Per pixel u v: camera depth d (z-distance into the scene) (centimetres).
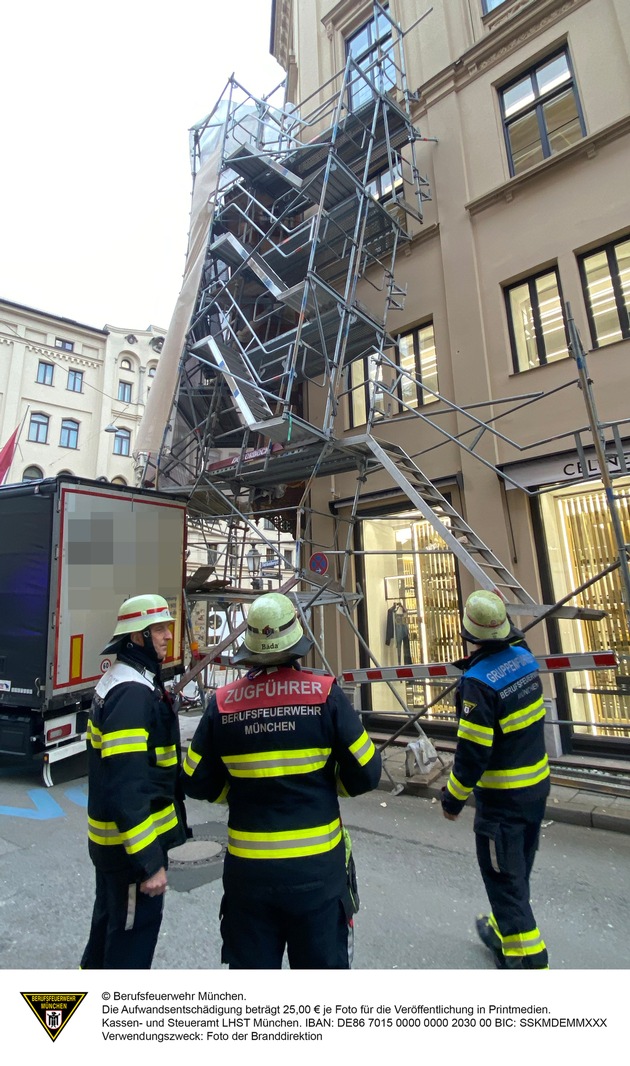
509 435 719
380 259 902
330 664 874
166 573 752
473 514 734
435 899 360
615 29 700
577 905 350
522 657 290
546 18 764
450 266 812
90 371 2680
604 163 686
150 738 237
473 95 836
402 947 304
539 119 769
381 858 423
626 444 619
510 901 261
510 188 761
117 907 222
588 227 690
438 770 606
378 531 876
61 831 483
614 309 671
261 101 841
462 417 767
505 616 293
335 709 203
